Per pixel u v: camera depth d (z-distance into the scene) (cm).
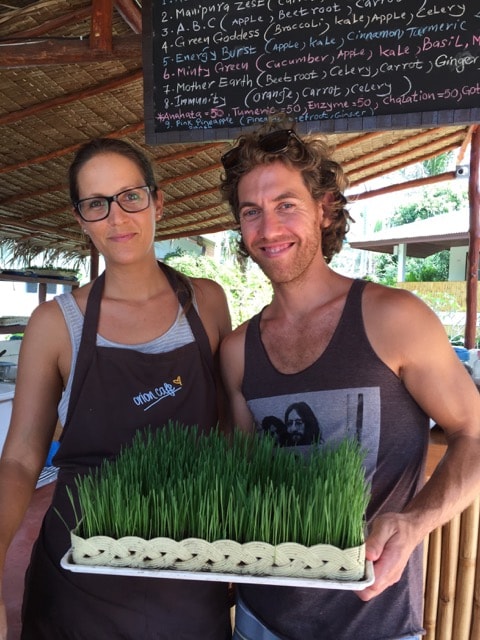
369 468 107
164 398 120
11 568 238
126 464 97
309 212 113
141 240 122
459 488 96
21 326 458
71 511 117
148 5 229
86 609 112
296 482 90
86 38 224
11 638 195
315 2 218
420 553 113
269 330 121
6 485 113
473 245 450
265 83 227
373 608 105
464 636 162
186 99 234
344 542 81
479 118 208
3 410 281
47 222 505
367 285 114
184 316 127
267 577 80
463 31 207
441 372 104
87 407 119
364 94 219
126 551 84
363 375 107
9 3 235
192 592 114
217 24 227
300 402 111
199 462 96
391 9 212
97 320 123
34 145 344
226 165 123
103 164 118
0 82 270
